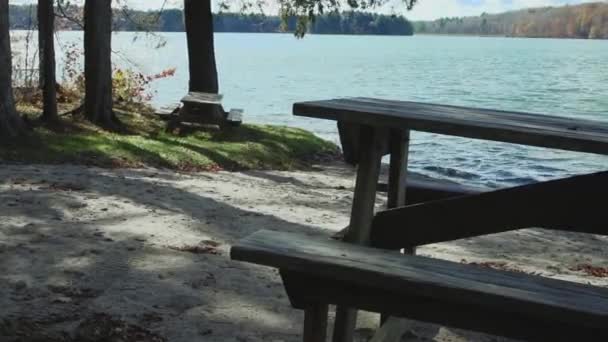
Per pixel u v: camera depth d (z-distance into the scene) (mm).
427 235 3867
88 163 11055
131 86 20516
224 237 6992
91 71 14766
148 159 12023
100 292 4996
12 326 4262
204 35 17781
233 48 152000
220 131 15719
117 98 19125
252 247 3207
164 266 5727
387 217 3912
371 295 3086
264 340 4391
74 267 5484
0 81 11555
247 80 52750
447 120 3244
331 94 41594
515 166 18312
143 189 9164
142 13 20156
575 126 3441
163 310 4754
